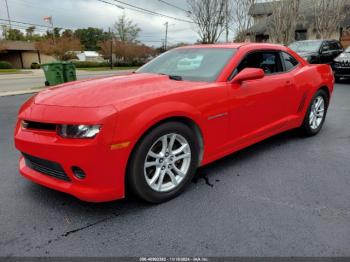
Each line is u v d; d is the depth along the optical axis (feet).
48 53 157.17
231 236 7.88
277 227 8.23
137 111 8.39
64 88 10.05
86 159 7.91
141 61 176.14
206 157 10.67
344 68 37.70
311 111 15.61
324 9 69.21
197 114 9.79
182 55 12.94
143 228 8.25
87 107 8.23
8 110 24.47
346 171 11.80
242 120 11.59
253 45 12.80
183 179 9.96
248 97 11.56
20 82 57.62
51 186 8.85
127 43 174.19
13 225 8.40
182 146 9.83
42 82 56.90
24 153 9.10
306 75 14.78
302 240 7.71
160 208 9.22
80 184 8.30
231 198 9.78
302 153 13.75
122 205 9.37
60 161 8.18
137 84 10.03
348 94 30.32
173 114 9.09
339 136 16.31
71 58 162.20
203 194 10.05
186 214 8.89
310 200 9.64
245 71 10.80
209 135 10.46
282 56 14.01
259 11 70.44
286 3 66.08
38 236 7.93
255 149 14.30
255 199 9.71
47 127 8.47
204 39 65.92
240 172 11.75
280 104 13.37
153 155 9.11
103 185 8.23
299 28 82.79
